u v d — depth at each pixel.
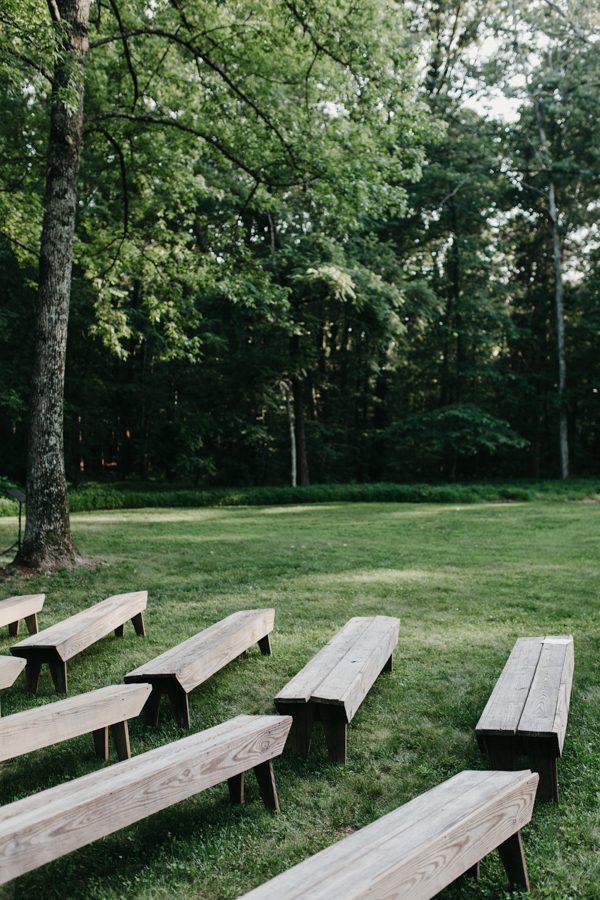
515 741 3.56
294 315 26.08
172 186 14.12
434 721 4.59
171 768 3.00
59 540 9.98
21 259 14.32
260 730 3.48
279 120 12.45
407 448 36.88
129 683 4.44
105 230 14.21
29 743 3.48
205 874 3.03
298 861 3.11
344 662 4.56
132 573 9.68
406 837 2.41
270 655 6.01
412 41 25.92
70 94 8.39
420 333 32.56
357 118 12.45
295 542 12.90
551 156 32.34
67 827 2.58
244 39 11.85
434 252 32.16
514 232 34.88
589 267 34.00
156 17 12.11
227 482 30.12
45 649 5.14
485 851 2.63
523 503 22.66
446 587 8.53
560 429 32.50
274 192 14.15
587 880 2.93
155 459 31.08
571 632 6.50
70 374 26.80
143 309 26.47
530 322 34.69
